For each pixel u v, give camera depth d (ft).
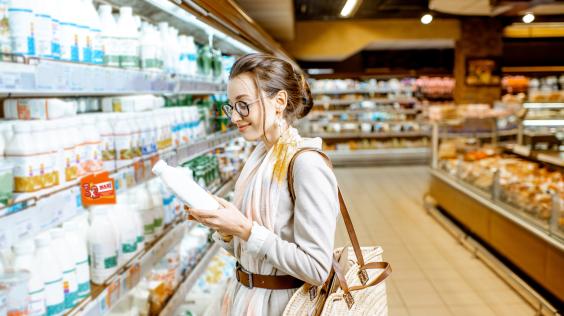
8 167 4.22
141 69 7.51
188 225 9.67
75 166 5.29
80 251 5.52
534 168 17.63
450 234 19.90
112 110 7.74
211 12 7.49
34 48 4.42
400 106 43.04
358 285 5.31
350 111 42.24
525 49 44.32
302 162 4.72
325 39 38.01
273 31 31.35
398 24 37.45
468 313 12.82
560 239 12.16
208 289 12.06
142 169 7.39
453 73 41.52
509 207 15.53
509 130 20.72
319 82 42.65
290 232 4.84
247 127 4.91
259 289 5.06
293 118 5.12
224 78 13.37
